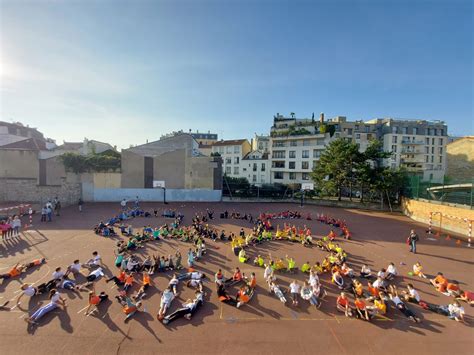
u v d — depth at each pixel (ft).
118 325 35.83
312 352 32.01
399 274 54.39
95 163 136.87
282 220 102.73
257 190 150.71
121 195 139.74
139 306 39.45
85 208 118.83
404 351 32.42
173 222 93.15
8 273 48.52
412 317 38.58
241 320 37.83
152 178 142.92
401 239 79.51
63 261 56.59
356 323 37.78
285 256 63.41
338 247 66.33
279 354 31.53
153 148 166.91
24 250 62.85
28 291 41.32
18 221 76.54
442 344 33.73
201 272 53.16
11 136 166.40
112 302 41.11
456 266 59.16
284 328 36.32
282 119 246.47
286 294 45.32
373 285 47.19
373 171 126.72
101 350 31.35
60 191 126.31
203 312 39.42
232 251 65.41
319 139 206.08
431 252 68.13
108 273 51.24
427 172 207.41
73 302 40.93
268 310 40.50
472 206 85.10
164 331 34.91
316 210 126.41
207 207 129.49
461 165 201.16
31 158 136.77
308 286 44.55
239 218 102.83
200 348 32.09
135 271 51.98
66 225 87.04
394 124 241.55
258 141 282.36
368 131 246.27
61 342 32.48
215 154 245.65
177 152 144.97
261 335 34.76
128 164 140.05
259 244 71.51
